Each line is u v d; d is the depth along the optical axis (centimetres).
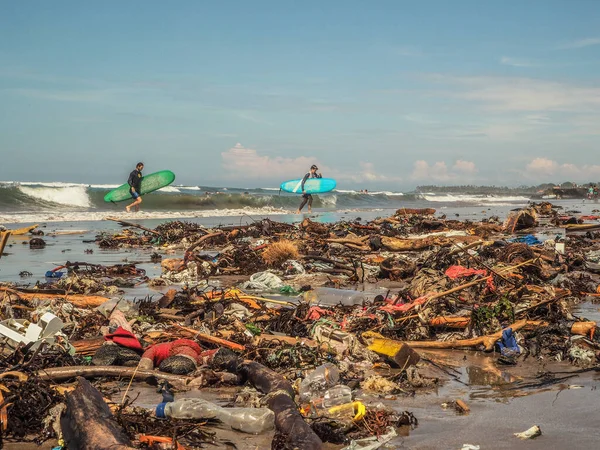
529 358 776
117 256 1898
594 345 789
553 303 958
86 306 1006
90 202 4325
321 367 657
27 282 1336
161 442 471
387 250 1886
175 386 638
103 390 622
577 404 598
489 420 551
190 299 1038
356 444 488
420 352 804
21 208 4075
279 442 475
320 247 1895
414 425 538
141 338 773
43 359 652
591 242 2139
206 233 2284
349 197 6694
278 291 1266
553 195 8462
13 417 511
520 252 1310
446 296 967
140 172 3591
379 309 923
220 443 497
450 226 2678
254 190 7575
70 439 466
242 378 649
